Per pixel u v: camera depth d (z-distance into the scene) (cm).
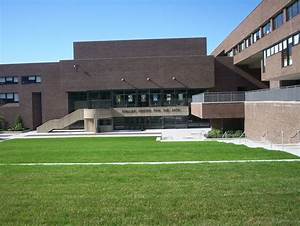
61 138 4412
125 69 5894
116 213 859
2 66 6238
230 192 1016
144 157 1841
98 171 1409
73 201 966
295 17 2930
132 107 5781
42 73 6156
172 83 5838
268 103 3033
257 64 5625
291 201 918
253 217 808
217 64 5847
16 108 6241
